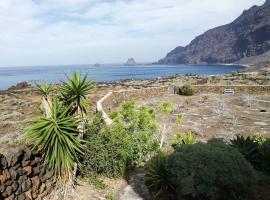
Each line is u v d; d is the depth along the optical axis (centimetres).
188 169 719
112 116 1135
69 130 856
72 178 872
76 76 911
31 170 746
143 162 1066
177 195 780
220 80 4366
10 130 1451
